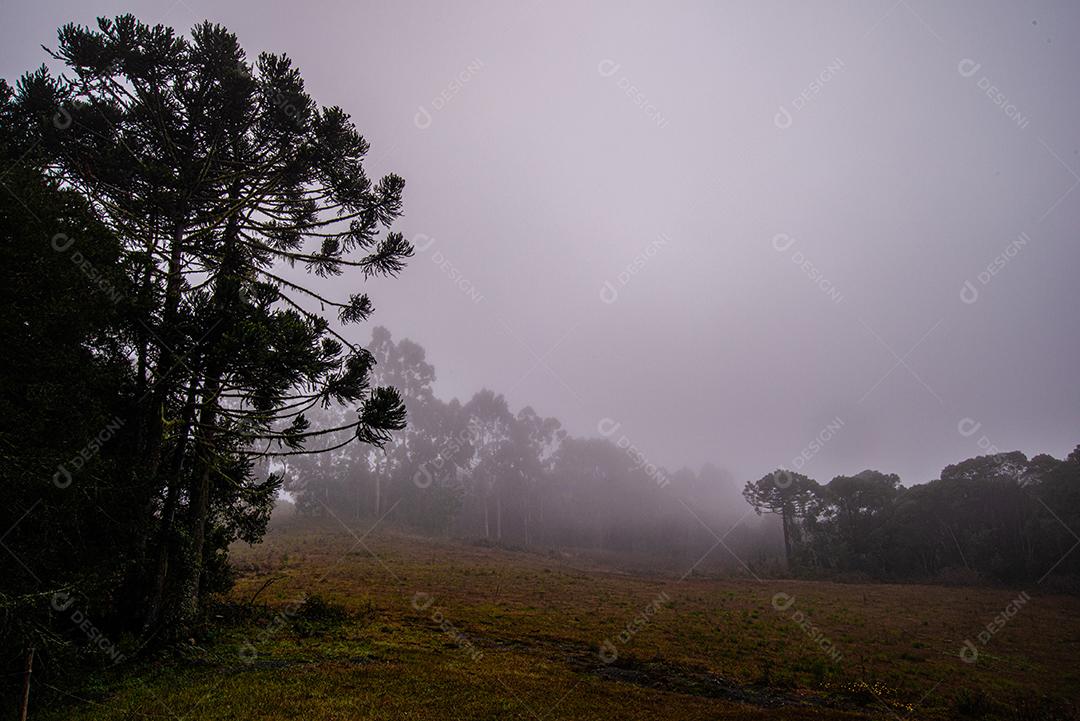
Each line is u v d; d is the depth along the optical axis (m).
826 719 10.05
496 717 8.59
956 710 11.34
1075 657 17.59
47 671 8.16
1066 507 41.72
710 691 11.66
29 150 11.02
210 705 8.09
